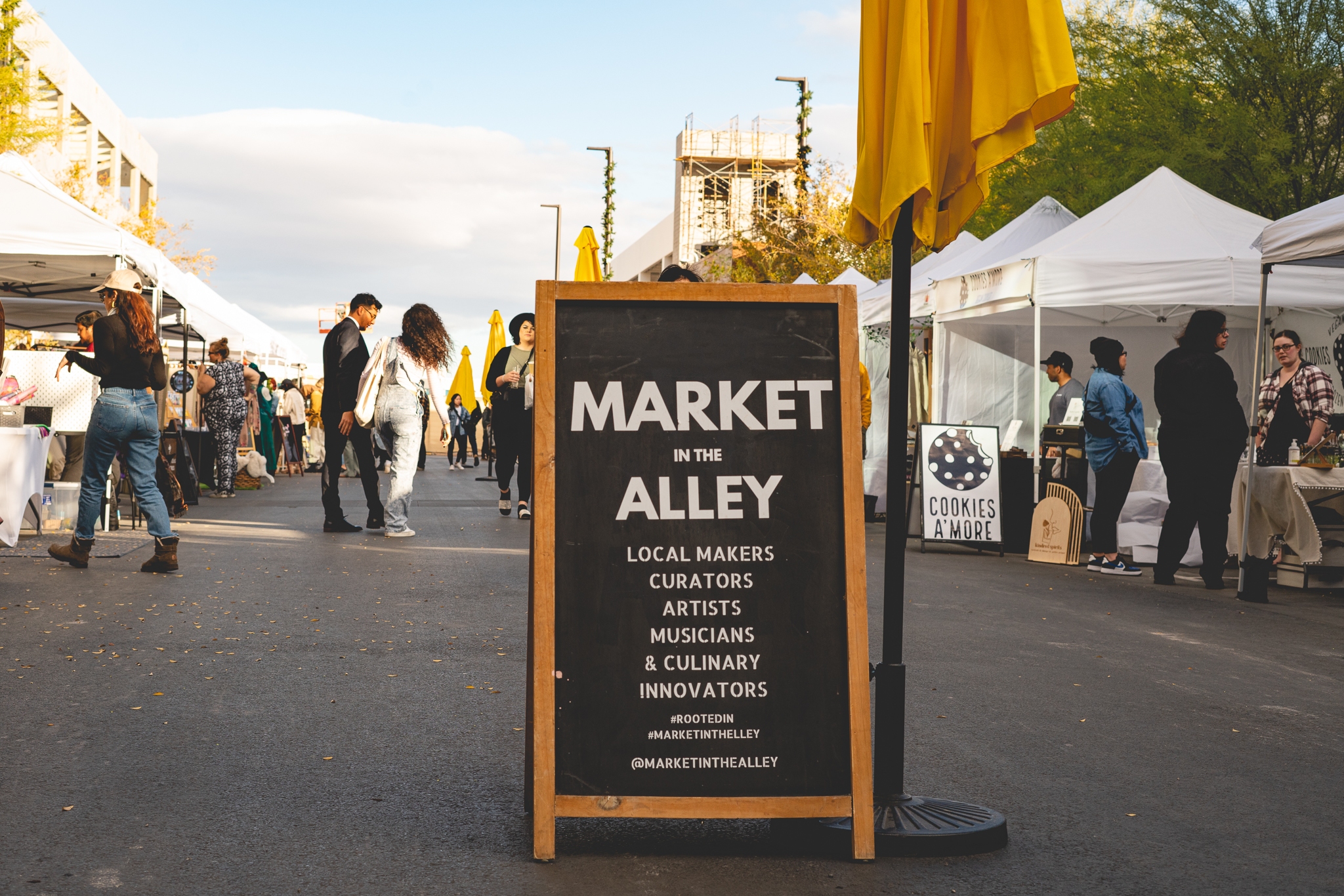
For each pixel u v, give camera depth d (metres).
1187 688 5.50
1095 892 3.02
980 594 8.53
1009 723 4.74
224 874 2.99
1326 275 10.95
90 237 10.19
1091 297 10.91
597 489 3.28
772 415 3.35
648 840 3.38
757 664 3.25
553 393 3.30
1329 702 5.30
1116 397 9.92
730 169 66.06
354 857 3.13
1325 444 9.11
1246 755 4.37
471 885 2.97
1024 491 12.10
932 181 3.67
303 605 7.10
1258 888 3.07
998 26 3.61
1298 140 18.59
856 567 3.29
